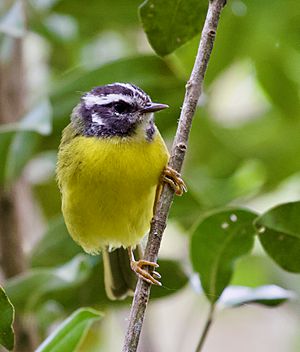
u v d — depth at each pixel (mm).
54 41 13242
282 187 13391
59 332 8094
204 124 13258
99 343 12508
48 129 9922
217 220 8688
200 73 7484
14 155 10906
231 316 14586
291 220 8172
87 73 11352
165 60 11242
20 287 10125
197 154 13523
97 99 9680
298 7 12836
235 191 12680
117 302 11211
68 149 9516
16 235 11516
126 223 9375
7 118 12031
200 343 8609
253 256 12570
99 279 11047
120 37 14781
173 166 7609
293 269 8445
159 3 8406
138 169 8984
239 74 14516
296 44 13250
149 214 9352
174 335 14070
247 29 13109
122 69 11344
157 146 9148
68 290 10859
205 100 13086
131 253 9922
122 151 9062
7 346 7340
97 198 9172
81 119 9703
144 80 11383
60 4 13125
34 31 12953
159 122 11672
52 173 13219
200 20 8570
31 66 14750
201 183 12594
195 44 12602
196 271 8930
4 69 12156
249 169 13578
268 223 8180
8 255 11484
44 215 13445
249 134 13633
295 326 13914
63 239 11141
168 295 10305
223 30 13078
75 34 13375
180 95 11453
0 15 11445
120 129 9375
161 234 7539
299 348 12992
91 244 9805
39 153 12031
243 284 12539
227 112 14836
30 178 13312
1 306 7230
